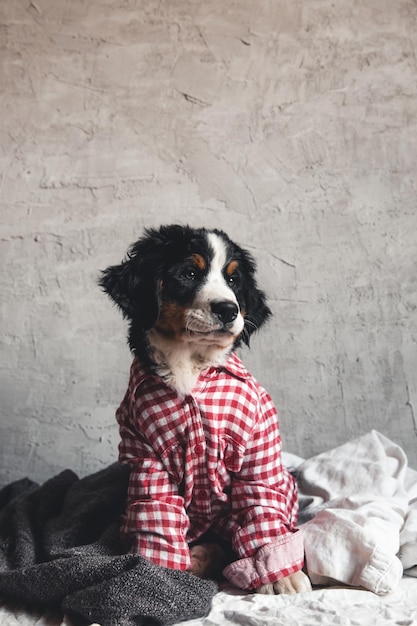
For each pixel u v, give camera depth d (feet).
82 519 7.22
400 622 5.33
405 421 9.32
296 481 8.03
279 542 6.24
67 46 9.74
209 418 6.52
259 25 9.62
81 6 9.73
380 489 7.57
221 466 6.59
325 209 9.48
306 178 9.53
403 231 9.39
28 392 9.57
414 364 9.33
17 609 6.07
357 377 9.39
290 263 9.50
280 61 9.59
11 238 9.66
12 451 9.56
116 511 7.64
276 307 9.48
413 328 9.35
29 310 9.61
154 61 9.68
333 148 9.51
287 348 9.45
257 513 6.42
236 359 7.01
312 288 9.46
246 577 6.20
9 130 9.73
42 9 9.76
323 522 6.61
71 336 9.58
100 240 9.62
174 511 6.40
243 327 6.76
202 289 6.46
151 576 5.60
